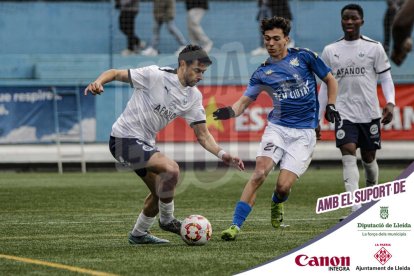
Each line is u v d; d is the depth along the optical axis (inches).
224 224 912.9
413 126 1774.1
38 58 1966.0
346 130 928.3
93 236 813.9
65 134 1734.7
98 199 1194.0
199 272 597.0
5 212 1041.5
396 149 1775.3
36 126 1715.1
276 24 782.5
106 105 1761.8
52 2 2121.1
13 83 1804.9
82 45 2112.5
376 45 929.5
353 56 925.8
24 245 746.2
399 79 1785.2
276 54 786.2
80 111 1742.1
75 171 1760.6
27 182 1459.2
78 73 1953.7
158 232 847.1
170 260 649.0
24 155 1758.1
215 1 2107.5
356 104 929.5
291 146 787.4
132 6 1989.4
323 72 796.6
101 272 594.9
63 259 657.6
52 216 995.9
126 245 741.9
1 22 2102.6
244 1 2112.5
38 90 1712.6
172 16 2011.6
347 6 929.5
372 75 932.6
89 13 2126.0
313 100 795.4
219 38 2086.6
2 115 1697.8
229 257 666.2
